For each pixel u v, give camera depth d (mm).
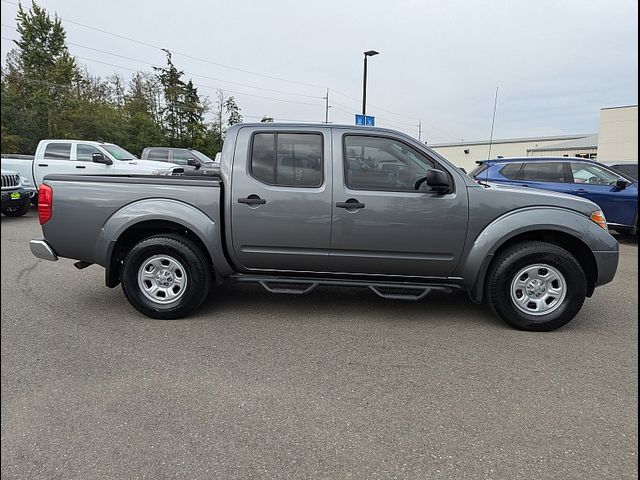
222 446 2324
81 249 4215
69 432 2436
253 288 5289
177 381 3010
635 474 2127
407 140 4004
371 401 2775
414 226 3945
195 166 15258
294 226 4039
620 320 4281
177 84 54750
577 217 3902
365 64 18438
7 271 6000
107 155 12188
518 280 3941
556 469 2162
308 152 4059
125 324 4062
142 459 2219
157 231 4328
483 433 2453
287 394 2854
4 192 10469
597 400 2803
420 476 2111
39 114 32656
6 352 3445
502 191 3947
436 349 3564
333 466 2180
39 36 34812
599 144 31938
